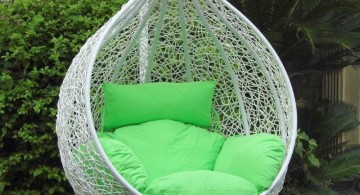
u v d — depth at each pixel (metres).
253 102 3.37
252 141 3.07
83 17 3.75
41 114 3.64
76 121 2.86
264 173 2.88
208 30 3.29
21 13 3.79
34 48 3.65
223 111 3.48
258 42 3.20
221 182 2.81
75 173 2.86
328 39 3.88
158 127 3.33
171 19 3.39
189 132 3.36
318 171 3.83
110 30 3.04
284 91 3.14
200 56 3.46
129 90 3.35
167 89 3.40
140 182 2.77
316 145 3.82
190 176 2.83
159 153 3.26
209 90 3.42
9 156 3.68
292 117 3.07
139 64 3.47
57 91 3.65
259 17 4.09
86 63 2.93
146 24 3.34
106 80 3.38
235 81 3.39
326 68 4.31
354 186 4.42
